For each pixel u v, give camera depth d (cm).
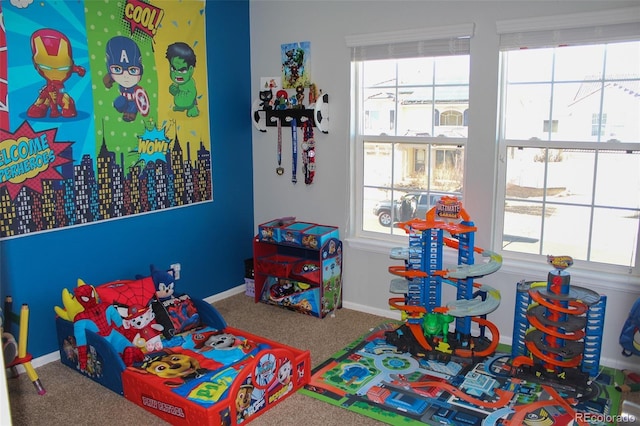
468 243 309
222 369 272
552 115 312
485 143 326
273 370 263
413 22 340
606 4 277
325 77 385
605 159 299
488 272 297
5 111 281
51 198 306
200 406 236
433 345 320
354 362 313
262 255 415
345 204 392
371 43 356
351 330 360
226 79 406
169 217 376
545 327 280
